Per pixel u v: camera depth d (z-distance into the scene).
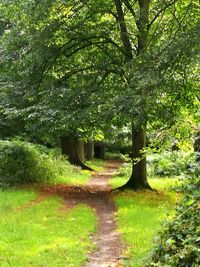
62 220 11.82
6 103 18.38
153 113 15.32
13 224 11.05
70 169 25.30
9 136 23.12
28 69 18.23
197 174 6.71
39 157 20.19
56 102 16.98
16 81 19.28
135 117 14.69
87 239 9.80
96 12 18.11
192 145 6.66
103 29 18.08
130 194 16.50
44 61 18.00
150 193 16.81
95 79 18.28
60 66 19.28
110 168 38.06
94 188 19.86
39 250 8.78
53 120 16.52
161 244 6.95
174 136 6.67
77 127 17.56
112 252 8.95
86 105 16.80
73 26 17.89
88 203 15.23
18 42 18.61
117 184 21.20
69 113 16.44
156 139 6.80
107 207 14.50
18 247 9.02
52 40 17.78
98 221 12.20
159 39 16.95
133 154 18.03
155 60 13.91
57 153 25.08
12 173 18.89
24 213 12.52
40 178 20.09
